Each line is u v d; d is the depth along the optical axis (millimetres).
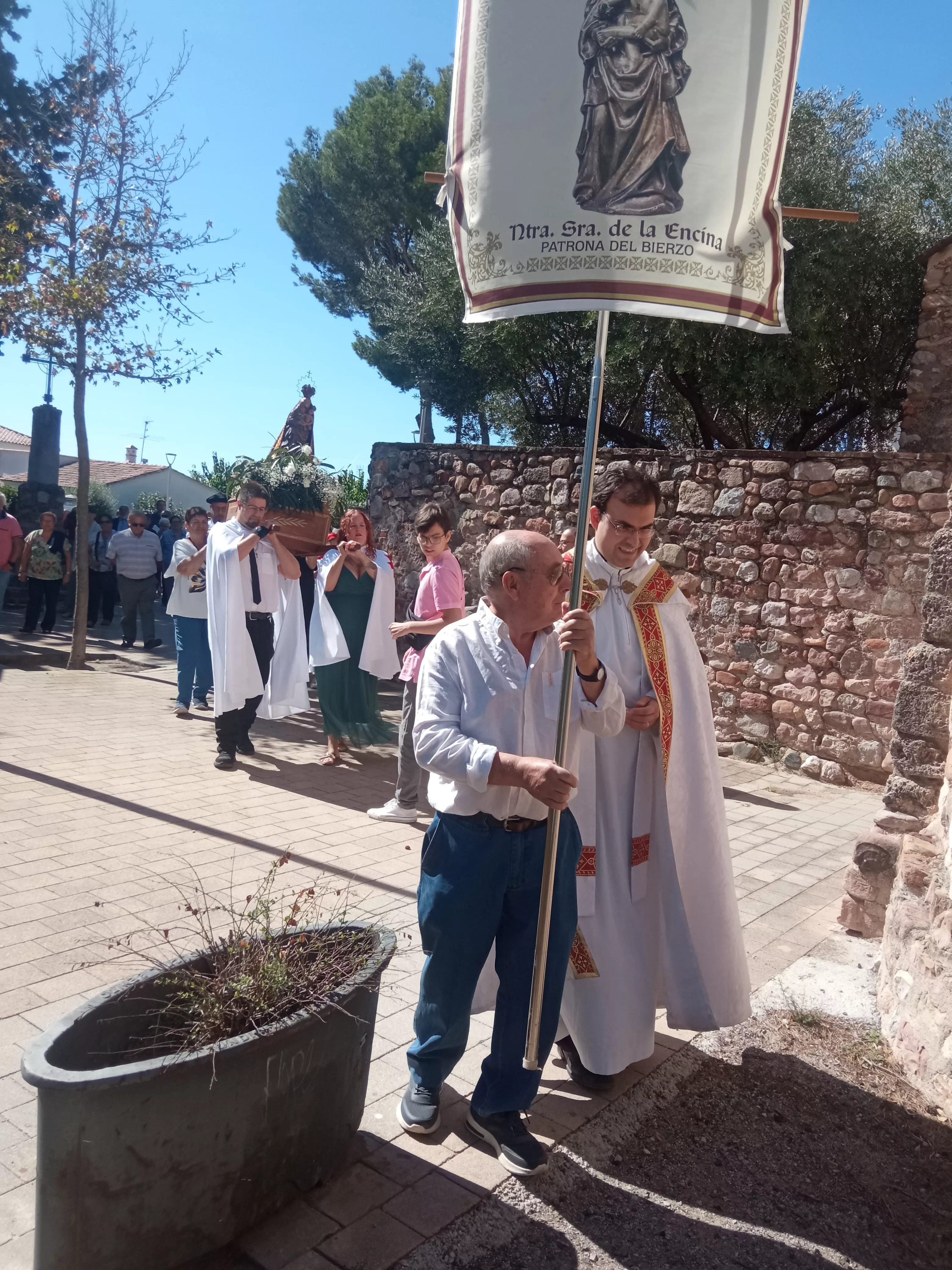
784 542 7777
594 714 2469
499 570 2420
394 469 10500
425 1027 2551
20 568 13156
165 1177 1966
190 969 2314
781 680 7816
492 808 2391
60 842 4711
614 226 2299
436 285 14227
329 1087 2291
